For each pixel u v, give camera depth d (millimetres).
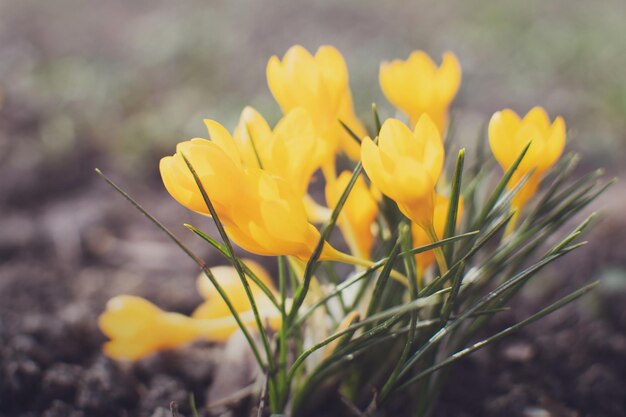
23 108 946
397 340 379
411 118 389
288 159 327
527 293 550
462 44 1337
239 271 315
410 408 409
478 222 340
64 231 687
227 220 304
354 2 1540
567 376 465
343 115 390
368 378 389
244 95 1098
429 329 356
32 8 1566
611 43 1297
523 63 1237
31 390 444
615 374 469
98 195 780
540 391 453
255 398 414
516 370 466
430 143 304
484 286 364
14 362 448
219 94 1103
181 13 1523
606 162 871
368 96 1046
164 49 1276
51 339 476
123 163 842
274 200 298
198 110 1020
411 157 297
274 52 1315
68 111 963
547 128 336
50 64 1210
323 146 350
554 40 1312
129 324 421
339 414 391
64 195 789
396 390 344
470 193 395
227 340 476
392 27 1439
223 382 439
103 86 1076
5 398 438
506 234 369
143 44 1336
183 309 569
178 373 461
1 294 578
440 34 1396
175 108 1021
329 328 399
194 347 477
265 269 616
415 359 335
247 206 299
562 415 439
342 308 380
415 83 379
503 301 361
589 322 510
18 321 496
